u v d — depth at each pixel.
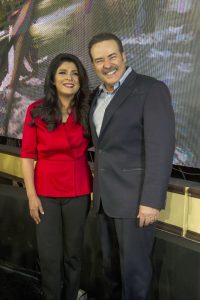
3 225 2.42
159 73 1.83
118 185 1.47
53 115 1.56
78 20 2.27
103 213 1.59
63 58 1.55
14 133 2.87
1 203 2.41
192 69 1.69
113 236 1.63
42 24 2.55
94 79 2.17
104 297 1.94
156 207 1.34
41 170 1.64
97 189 1.56
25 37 2.73
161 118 1.35
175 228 1.70
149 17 1.85
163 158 1.34
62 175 1.61
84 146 1.64
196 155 1.69
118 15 2.01
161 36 1.80
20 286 2.20
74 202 1.64
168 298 1.64
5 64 2.97
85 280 2.04
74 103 1.59
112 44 1.40
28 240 2.29
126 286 1.53
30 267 2.32
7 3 2.91
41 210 1.63
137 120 1.40
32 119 1.59
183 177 1.77
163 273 1.65
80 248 1.72
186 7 1.69
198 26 1.65
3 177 2.82
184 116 1.73
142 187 1.43
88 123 1.58
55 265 1.69
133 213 1.45
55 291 1.73
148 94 1.38
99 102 1.54
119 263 1.68
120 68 1.43
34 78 2.65
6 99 2.96
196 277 1.53
